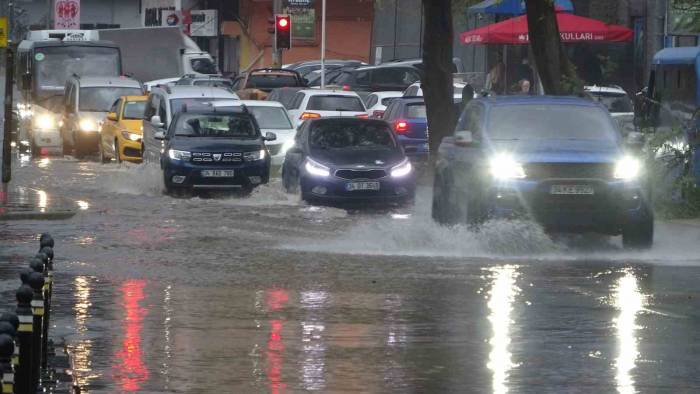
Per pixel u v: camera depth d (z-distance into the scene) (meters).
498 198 27.98
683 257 27.62
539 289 22.59
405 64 82.56
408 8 99.88
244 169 44.53
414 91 69.06
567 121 29.88
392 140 41.97
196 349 17.12
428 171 49.44
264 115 54.72
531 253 28.06
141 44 97.56
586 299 21.44
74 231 33.03
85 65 81.69
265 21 116.06
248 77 78.69
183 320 19.44
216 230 33.47
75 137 66.88
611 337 17.97
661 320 19.39
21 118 72.56
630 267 25.80
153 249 29.09
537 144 28.64
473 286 23.00
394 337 18.00
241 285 23.20
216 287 22.95
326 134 41.81
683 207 36.44
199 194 45.56
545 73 44.66
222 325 18.98
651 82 41.53
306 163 40.81
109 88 68.81
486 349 17.12
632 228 28.11
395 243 29.64
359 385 14.98
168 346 17.34
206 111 46.69
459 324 19.05
